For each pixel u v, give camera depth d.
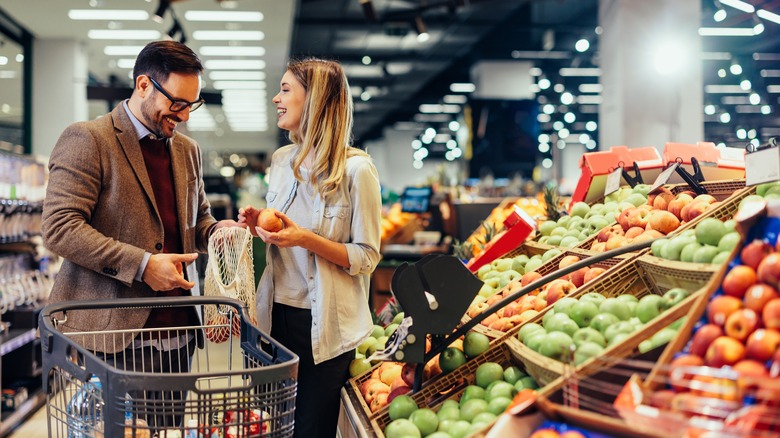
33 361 5.89
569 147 32.38
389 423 2.33
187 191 2.79
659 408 1.40
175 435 2.07
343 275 2.65
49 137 12.15
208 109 22.67
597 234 3.02
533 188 14.84
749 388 1.35
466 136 19.30
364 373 2.83
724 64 15.49
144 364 2.52
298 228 2.50
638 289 2.32
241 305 2.34
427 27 15.23
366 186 2.62
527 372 2.28
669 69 9.38
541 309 2.52
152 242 2.62
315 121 2.61
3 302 5.73
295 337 2.67
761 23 8.08
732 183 2.77
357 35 16.12
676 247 2.15
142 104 2.56
